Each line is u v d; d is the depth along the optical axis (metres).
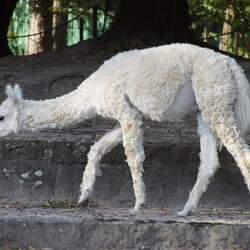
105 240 11.77
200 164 13.28
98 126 17.58
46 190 14.68
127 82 13.05
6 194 14.66
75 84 19.95
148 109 13.05
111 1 33.03
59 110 13.49
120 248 11.79
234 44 35.88
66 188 14.68
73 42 39.47
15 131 13.55
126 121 13.05
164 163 14.71
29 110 13.52
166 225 11.82
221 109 12.77
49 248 11.76
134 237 11.79
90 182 13.71
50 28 37.91
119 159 14.64
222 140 12.94
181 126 17.03
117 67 13.18
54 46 38.22
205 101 12.81
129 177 14.66
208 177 13.10
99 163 14.09
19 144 14.68
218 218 13.06
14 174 14.68
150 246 11.80
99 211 13.56
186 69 12.91
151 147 14.68
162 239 11.81
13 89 13.77
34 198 14.66
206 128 13.26
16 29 39.75
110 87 13.07
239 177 14.70
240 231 11.78
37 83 19.64
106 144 13.63
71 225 11.77
